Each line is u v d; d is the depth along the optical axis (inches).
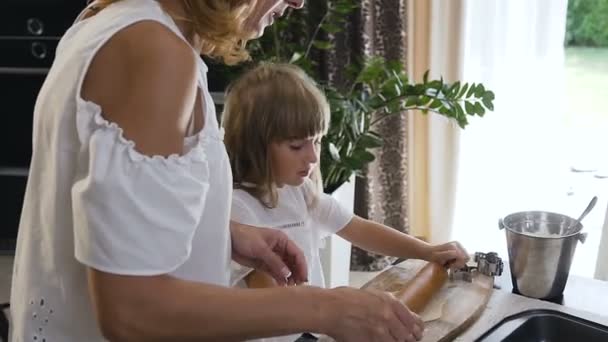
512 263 40.1
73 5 96.3
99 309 21.5
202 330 22.1
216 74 88.4
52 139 24.2
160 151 21.5
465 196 100.0
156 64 21.3
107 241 20.6
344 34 94.8
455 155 96.5
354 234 53.0
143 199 21.0
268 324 23.0
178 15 24.8
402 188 100.3
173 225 21.6
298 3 32.6
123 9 23.6
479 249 100.5
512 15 90.6
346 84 95.2
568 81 97.1
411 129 99.4
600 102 97.1
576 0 94.0
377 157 99.0
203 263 27.6
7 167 105.7
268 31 86.1
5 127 104.9
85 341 26.3
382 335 24.6
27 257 26.8
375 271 104.0
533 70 91.7
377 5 93.4
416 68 96.7
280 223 52.5
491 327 34.8
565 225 43.3
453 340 33.5
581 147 98.7
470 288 38.6
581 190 97.9
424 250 44.6
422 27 94.7
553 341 35.3
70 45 25.1
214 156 25.5
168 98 21.4
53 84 24.4
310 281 54.4
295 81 52.8
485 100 79.0
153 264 21.2
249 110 51.8
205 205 26.2
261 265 36.9
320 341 33.3
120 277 20.9
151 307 21.3
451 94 79.2
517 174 96.7
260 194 52.5
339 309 24.1
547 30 89.7
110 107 21.9
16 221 104.9
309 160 52.0
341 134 77.0
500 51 92.4
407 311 25.8
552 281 39.1
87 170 22.3
